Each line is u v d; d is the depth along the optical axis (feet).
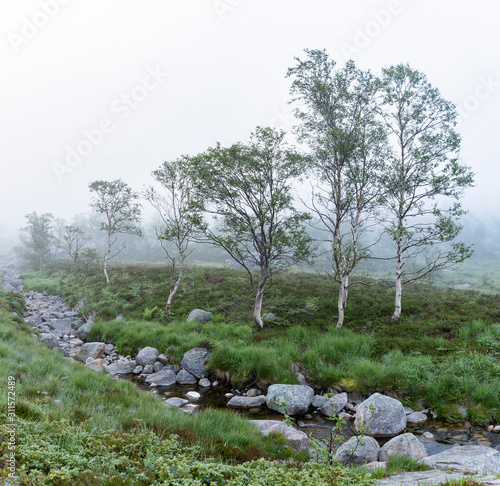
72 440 19.26
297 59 66.69
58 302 110.93
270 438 28.71
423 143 65.21
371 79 66.80
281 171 66.39
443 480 18.21
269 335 61.11
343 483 16.98
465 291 95.20
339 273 63.98
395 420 35.17
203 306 81.25
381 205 68.28
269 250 65.51
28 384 31.40
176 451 20.83
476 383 41.11
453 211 61.16
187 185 82.23
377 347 53.78
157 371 53.26
